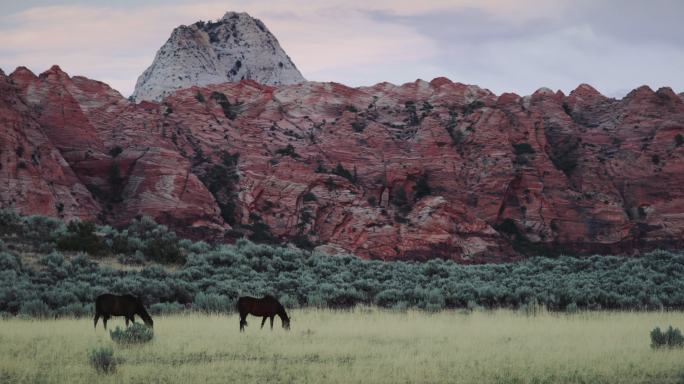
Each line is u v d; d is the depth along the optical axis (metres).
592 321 44.38
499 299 60.28
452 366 27.19
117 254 72.06
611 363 27.91
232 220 172.50
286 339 33.88
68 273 61.06
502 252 176.75
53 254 64.50
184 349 30.67
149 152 175.75
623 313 50.75
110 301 35.62
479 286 68.06
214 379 24.91
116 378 24.88
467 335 36.66
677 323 43.22
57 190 155.00
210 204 169.75
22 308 44.97
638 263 83.44
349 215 174.62
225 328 37.88
